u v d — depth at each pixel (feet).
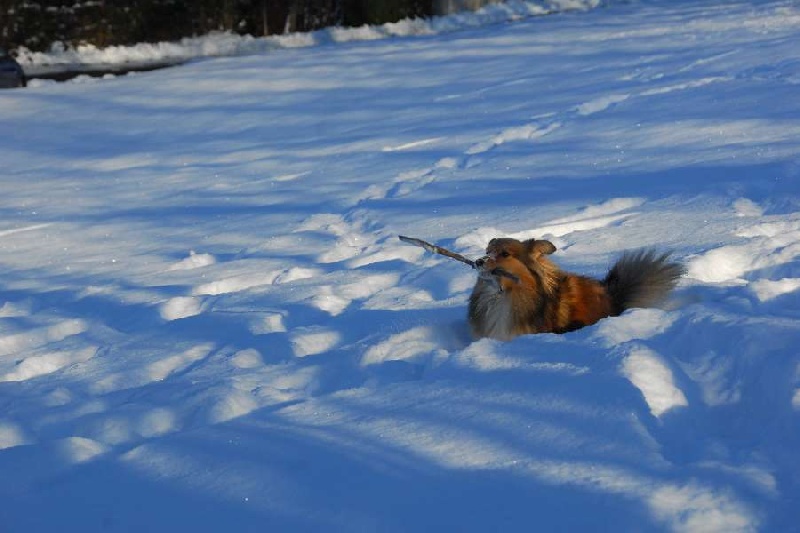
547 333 17.43
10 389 19.02
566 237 25.73
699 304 17.40
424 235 28.50
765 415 12.93
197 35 110.32
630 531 10.39
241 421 14.64
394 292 23.25
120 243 33.06
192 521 11.75
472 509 11.21
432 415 13.94
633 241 24.52
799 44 53.67
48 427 16.44
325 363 17.75
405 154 41.55
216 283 26.37
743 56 52.34
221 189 39.99
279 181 40.06
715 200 27.43
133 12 106.32
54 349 22.03
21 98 66.49
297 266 27.27
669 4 98.48
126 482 12.96
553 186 32.27
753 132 34.94
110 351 21.06
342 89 61.36
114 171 46.14
